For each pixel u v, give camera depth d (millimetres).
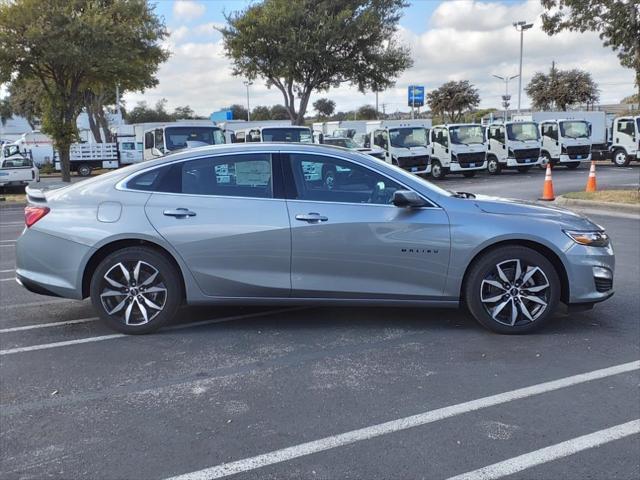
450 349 4832
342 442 3387
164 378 4316
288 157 5137
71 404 3908
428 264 5016
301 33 24531
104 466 3166
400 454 3250
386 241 4973
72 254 5059
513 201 5418
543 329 5289
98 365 4566
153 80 31016
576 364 4484
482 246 4973
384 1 25781
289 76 25641
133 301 5164
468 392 4023
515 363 4520
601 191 15781
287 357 4707
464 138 24938
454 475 3041
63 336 5234
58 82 20484
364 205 5039
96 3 19625
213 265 5035
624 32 13633
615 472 3053
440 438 3416
